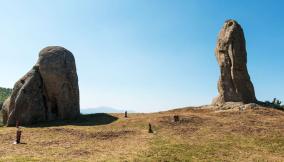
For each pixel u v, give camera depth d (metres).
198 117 48.53
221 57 60.75
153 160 30.11
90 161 28.92
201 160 31.05
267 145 36.66
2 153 30.70
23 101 51.53
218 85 60.97
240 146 36.03
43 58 54.53
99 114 57.03
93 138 38.84
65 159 29.38
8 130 43.34
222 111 52.62
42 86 54.31
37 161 28.20
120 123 47.06
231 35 59.88
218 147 35.34
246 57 60.25
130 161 29.38
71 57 57.19
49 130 42.44
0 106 68.31
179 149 34.00
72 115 54.59
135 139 38.34
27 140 37.03
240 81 58.56
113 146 35.16
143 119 48.66
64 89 54.31
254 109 52.47
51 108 54.12
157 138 38.62
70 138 38.47
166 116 49.41
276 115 49.78
